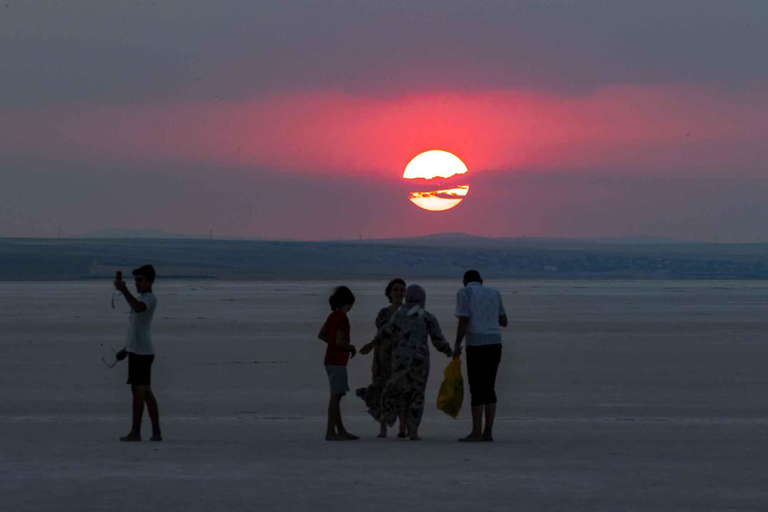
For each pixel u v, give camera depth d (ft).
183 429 105.29
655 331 270.46
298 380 154.40
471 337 97.50
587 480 75.10
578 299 525.75
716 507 66.33
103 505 66.28
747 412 120.26
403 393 98.89
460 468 79.92
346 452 88.17
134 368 95.50
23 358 188.75
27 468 79.25
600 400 131.85
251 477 75.82
